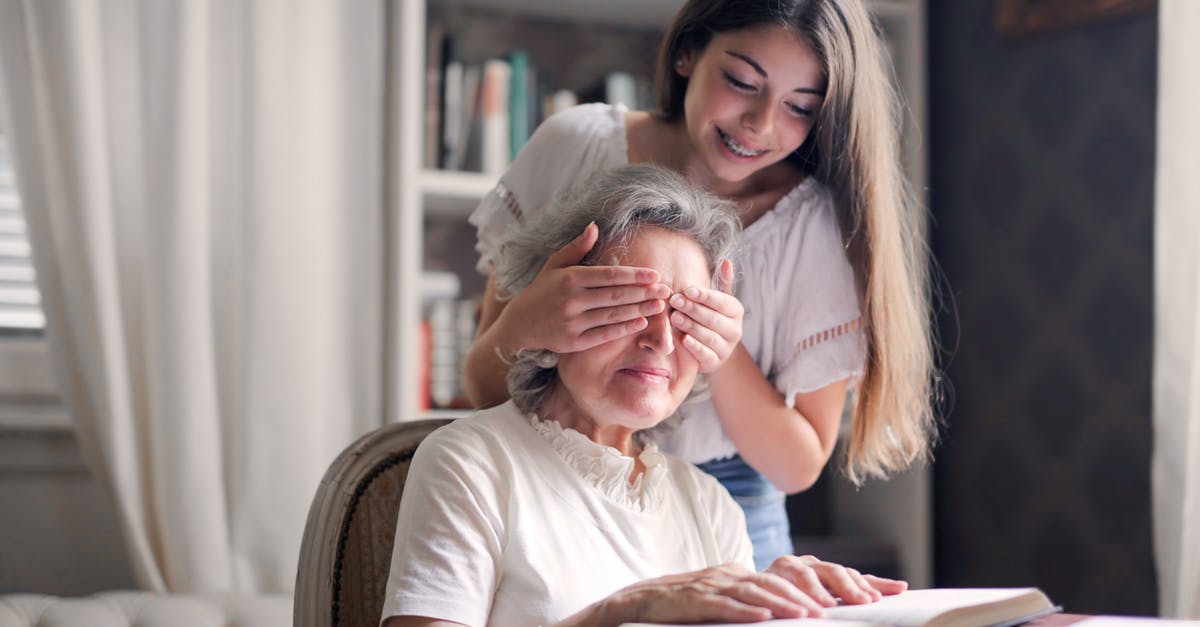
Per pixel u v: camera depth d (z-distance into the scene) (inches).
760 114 46.6
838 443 97.7
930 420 54.8
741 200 51.3
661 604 32.3
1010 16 95.6
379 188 90.9
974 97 101.0
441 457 37.1
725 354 39.5
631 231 39.3
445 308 94.3
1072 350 90.1
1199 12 73.0
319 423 87.2
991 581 97.7
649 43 110.7
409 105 89.9
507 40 106.3
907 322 51.3
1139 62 84.9
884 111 49.9
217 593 78.8
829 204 50.8
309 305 87.1
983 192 99.9
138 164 84.7
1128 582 84.3
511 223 53.2
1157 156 79.4
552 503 38.1
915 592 36.1
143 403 83.7
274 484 85.0
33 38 80.7
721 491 44.4
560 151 52.5
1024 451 94.6
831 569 35.6
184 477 81.4
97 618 61.0
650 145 52.4
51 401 85.6
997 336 98.0
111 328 81.0
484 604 35.1
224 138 86.3
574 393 39.3
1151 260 83.4
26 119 80.8
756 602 31.5
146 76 84.0
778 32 45.8
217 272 85.7
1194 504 70.6
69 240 81.4
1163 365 73.5
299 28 88.1
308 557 41.8
